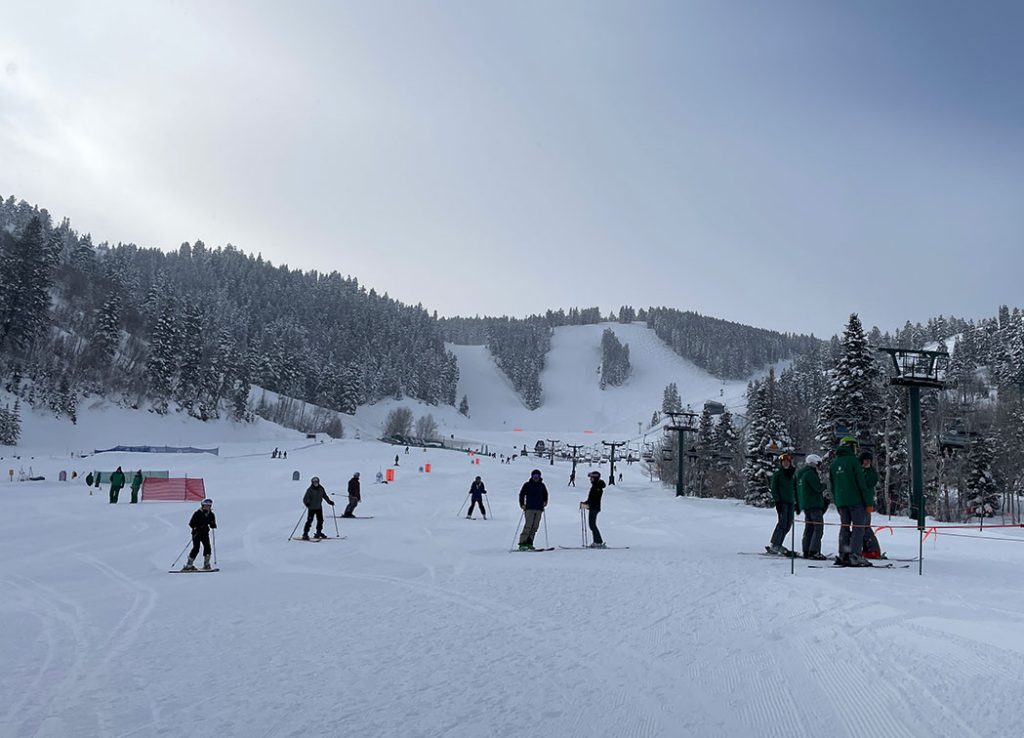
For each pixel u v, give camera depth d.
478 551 15.76
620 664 5.85
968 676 5.06
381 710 4.76
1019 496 61.34
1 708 5.01
